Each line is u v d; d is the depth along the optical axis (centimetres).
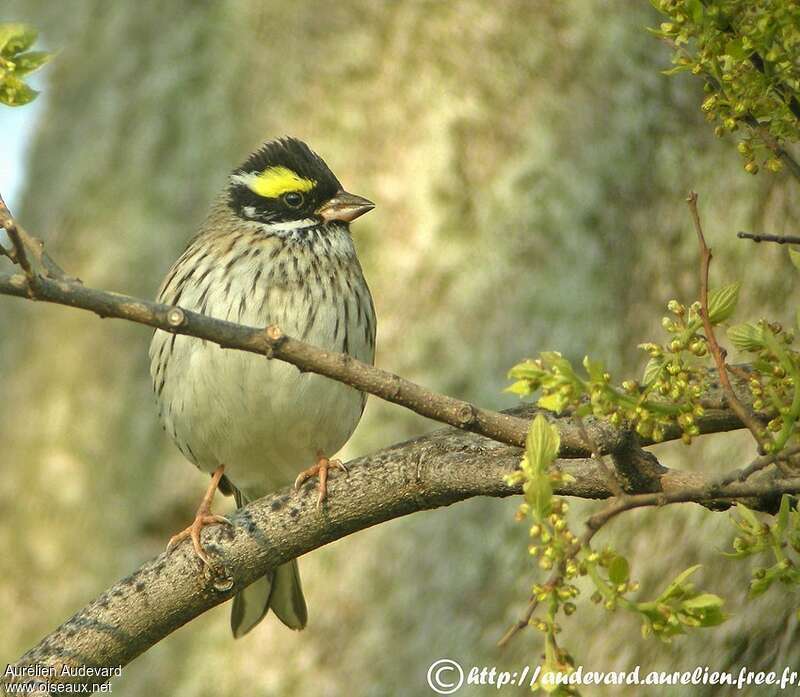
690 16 653
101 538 1385
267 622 1302
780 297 1150
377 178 1345
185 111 1452
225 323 695
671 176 1284
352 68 1377
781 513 603
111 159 1474
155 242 1432
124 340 1448
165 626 830
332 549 1296
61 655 808
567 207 1315
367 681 1250
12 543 1406
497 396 1279
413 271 1322
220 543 830
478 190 1333
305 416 1052
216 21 1464
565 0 1360
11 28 663
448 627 1246
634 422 647
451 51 1362
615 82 1330
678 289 1258
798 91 675
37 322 1484
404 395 704
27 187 1530
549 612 569
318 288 1052
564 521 570
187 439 1097
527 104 1341
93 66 1539
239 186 1127
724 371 635
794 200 1182
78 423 1424
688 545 1127
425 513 1291
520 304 1302
